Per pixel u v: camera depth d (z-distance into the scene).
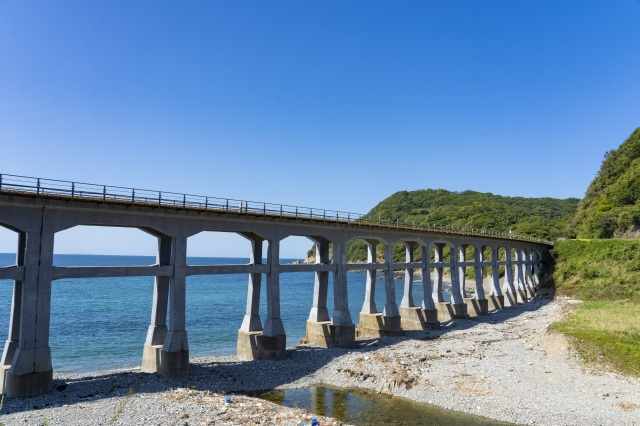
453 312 69.69
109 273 31.92
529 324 60.56
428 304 62.66
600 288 79.38
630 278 76.69
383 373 34.91
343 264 50.31
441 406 29.36
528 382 33.03
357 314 84.81
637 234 97.44
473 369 36.59
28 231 28.56
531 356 40.78
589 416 26.80
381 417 27.64
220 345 53.00
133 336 56.94
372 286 57.88
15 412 25.12
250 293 44.38
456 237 71.50
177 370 34.03
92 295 108.31
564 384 32.31
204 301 95.44
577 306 63.09
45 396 28.19
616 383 31.98
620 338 39.22
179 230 35.97
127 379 32.62
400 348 45.78
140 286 141.38
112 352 48.22
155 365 35.25
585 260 89.81
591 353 37.25
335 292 49.47
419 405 29.75
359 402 30.70
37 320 28.62
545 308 76.38
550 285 92.50
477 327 59.88
